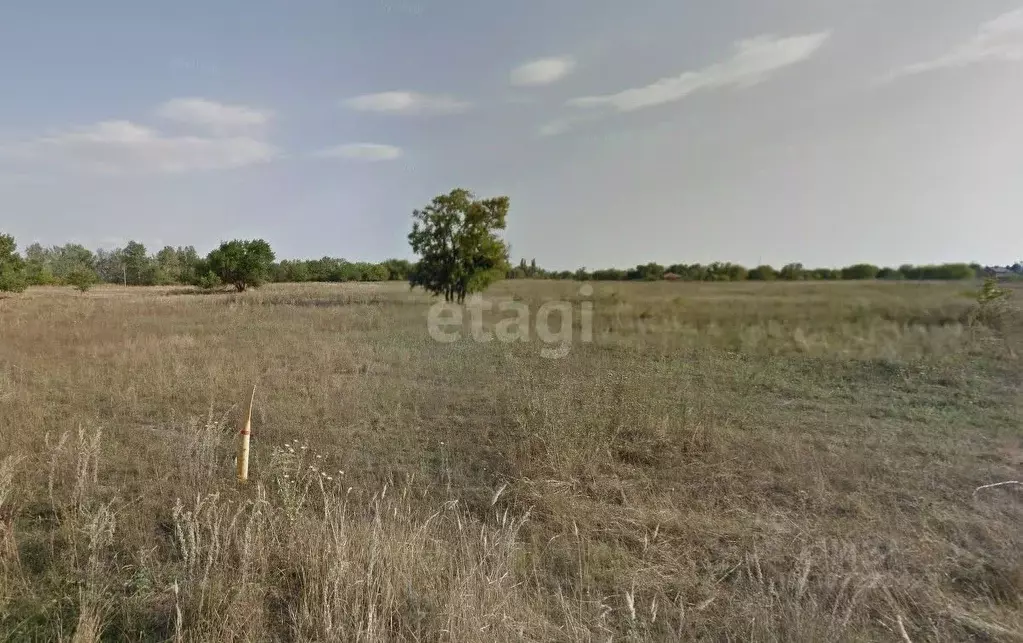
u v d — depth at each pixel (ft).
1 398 20.47
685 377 26.37
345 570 8.89
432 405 21.65
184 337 37.70
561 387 21.94
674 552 10.88
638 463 15.75
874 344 32.63
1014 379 24.70
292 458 14.12
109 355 31.01
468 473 14.94
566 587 9.78
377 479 14.42
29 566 9.89
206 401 21.76
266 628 8.43
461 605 8.17
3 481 11.46
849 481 14.11
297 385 24.41
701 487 14.06
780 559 10.36
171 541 10.71
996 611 9.00
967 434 17.90
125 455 15.56
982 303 34.83
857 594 8.96
